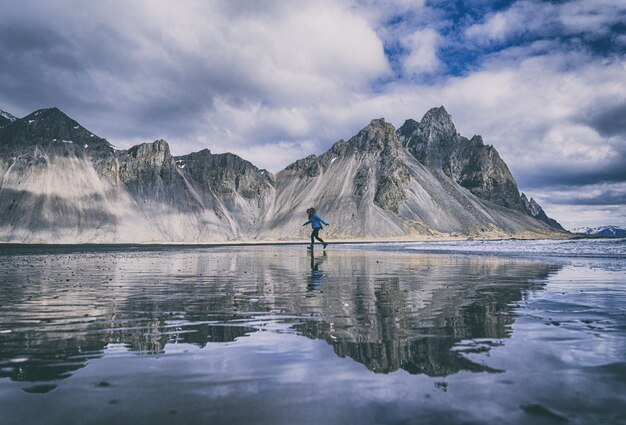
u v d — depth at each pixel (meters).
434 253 35.06
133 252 47.44
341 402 3.35
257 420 3.00
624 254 28.06
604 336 5.55
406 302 8.66
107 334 5.93
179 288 11.66
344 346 5.14
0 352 4.97
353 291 10.62
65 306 8.49
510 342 5.25
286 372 4.14
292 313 7.49
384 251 42.59
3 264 24.05
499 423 2.97
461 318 6.86
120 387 3.74
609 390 3.59
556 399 3.38
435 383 3.78
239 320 6.90
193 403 3.36
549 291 10.33
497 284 12.02
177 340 5.54
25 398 3.48
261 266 21.27
